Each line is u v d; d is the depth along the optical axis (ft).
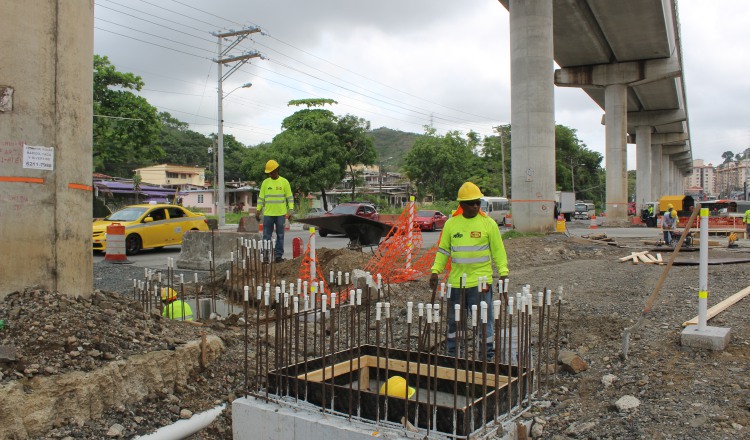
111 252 45.85
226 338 20.08
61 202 18.28
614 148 123.34
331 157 145.89
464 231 18.76
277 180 37.65
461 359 16.15
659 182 224.94
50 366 14.40
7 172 17.06
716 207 107.76
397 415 13.64
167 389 16.38
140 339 17.04
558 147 270.67
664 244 58.29
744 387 14.61
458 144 201.36
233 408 15.12
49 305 16.78
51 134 18.02
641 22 93.97
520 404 14.99
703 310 18.06
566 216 169.89
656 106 167.94
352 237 43.01
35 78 17.58
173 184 219.20
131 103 110.32
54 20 18.02
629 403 14.73
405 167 200.13
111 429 14.26
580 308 25.70
